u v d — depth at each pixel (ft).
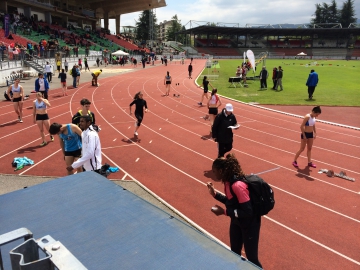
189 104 59.82
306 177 26.81
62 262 4.75
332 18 418.72
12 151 31.78
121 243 8.23
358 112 53.83
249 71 134.82
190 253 7.90
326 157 32.14
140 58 209.46
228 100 64.90
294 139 38.34
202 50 305.12
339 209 21.45
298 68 157.99
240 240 13.34
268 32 314.76
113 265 7.38
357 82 97.76
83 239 8.37
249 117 49.65
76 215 9.61
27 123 42.63
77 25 213.46
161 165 29.14
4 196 10.89
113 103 59.16
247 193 12.06
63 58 117.70
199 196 23.09
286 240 17.85
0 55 78.43
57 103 57.36
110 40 217.77
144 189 24.06
